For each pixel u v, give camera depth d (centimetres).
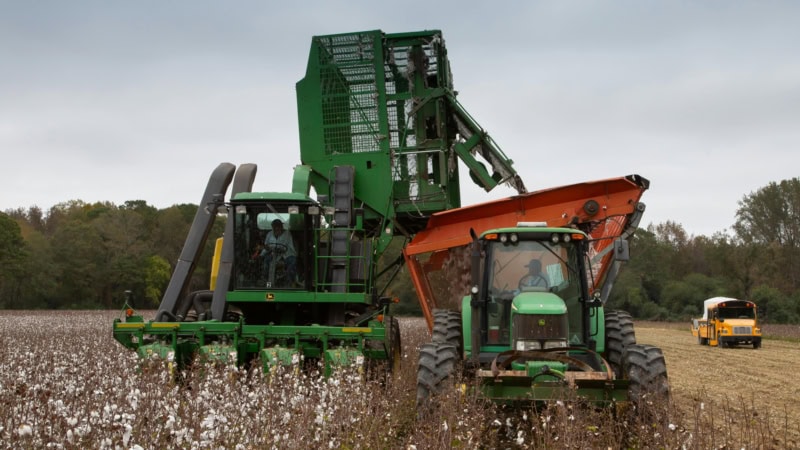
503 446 841
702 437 738
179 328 1236
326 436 625
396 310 5806
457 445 687
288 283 1327
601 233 1383
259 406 703
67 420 517
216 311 1337
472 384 883
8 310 7175
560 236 1002
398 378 1222
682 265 9025
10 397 679
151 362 908
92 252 7906
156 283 8144
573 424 729
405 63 1636
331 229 1416
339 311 1362
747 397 1373
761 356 2619
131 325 1248
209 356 1137
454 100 1608
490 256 1016
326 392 739
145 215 9788
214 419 542
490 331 1000
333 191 1535
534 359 891
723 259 7500
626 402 845
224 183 1434
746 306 3538
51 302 7931
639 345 913
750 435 833
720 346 3475
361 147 1602
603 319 1006
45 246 7719
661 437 743
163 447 530
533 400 840
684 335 4722
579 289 995
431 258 1471
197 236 1397
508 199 1391
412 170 1612
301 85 1631
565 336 912
